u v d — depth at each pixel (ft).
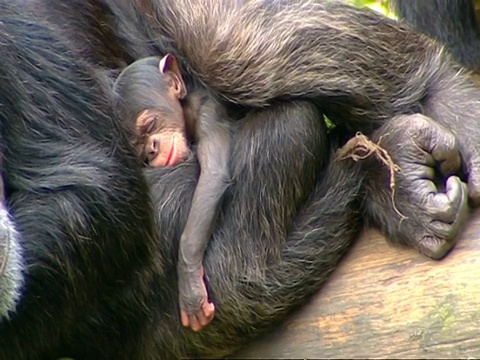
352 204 28.81
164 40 30.17
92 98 25.84
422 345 26.48
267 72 28.81
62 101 25.32
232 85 29.01
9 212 24.35
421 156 27.58
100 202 24.93
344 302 27.91
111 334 27.45
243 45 29.07
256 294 28.12
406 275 27.25
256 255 28.14
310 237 28.58
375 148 27.66
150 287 27.30
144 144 28.66
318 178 29.17
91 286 25.36
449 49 34.53
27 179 24.64
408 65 29.73
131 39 30.42
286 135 28.32
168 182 28.30
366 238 28.63
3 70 24.64
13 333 24.80
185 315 27.09
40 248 24.34
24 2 27.43
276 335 28.68
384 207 27.96
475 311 25.89
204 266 27.71
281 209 28.35
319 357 27.94
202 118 28.81
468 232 26.91
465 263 26.53
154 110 28.63
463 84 29.66
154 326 27.94
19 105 24.73
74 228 24.63
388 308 27.14
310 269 28.43
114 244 25.34
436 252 26.81
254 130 28.60
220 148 28.22
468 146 28.09
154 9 30.27
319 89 28.71
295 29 29.01
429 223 26.89
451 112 29.14
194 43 29.55
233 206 28.12
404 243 27.66
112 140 25.76
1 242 23.17
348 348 27.58
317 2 29.45
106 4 29.99
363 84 28.94
